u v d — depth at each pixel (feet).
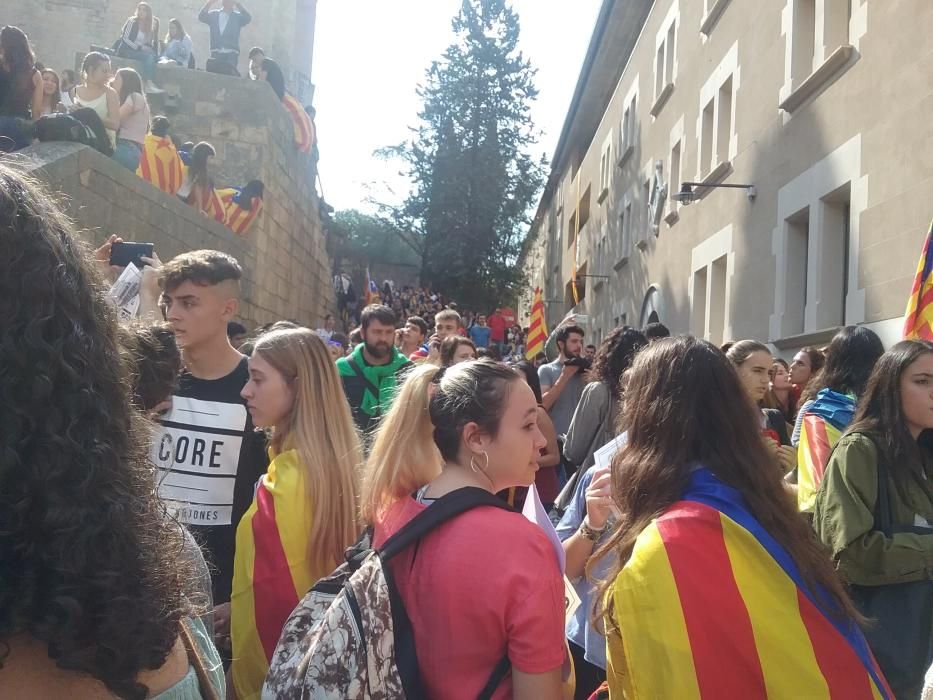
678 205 54.85
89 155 25.32
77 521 3.25
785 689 5.90
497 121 146.92
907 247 24.29
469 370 7.05
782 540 6.40
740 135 41.70
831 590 6.40
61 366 3.31
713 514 6.40
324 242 75.72
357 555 6.84
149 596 3.57
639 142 69.82
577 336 22.65
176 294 11.27
